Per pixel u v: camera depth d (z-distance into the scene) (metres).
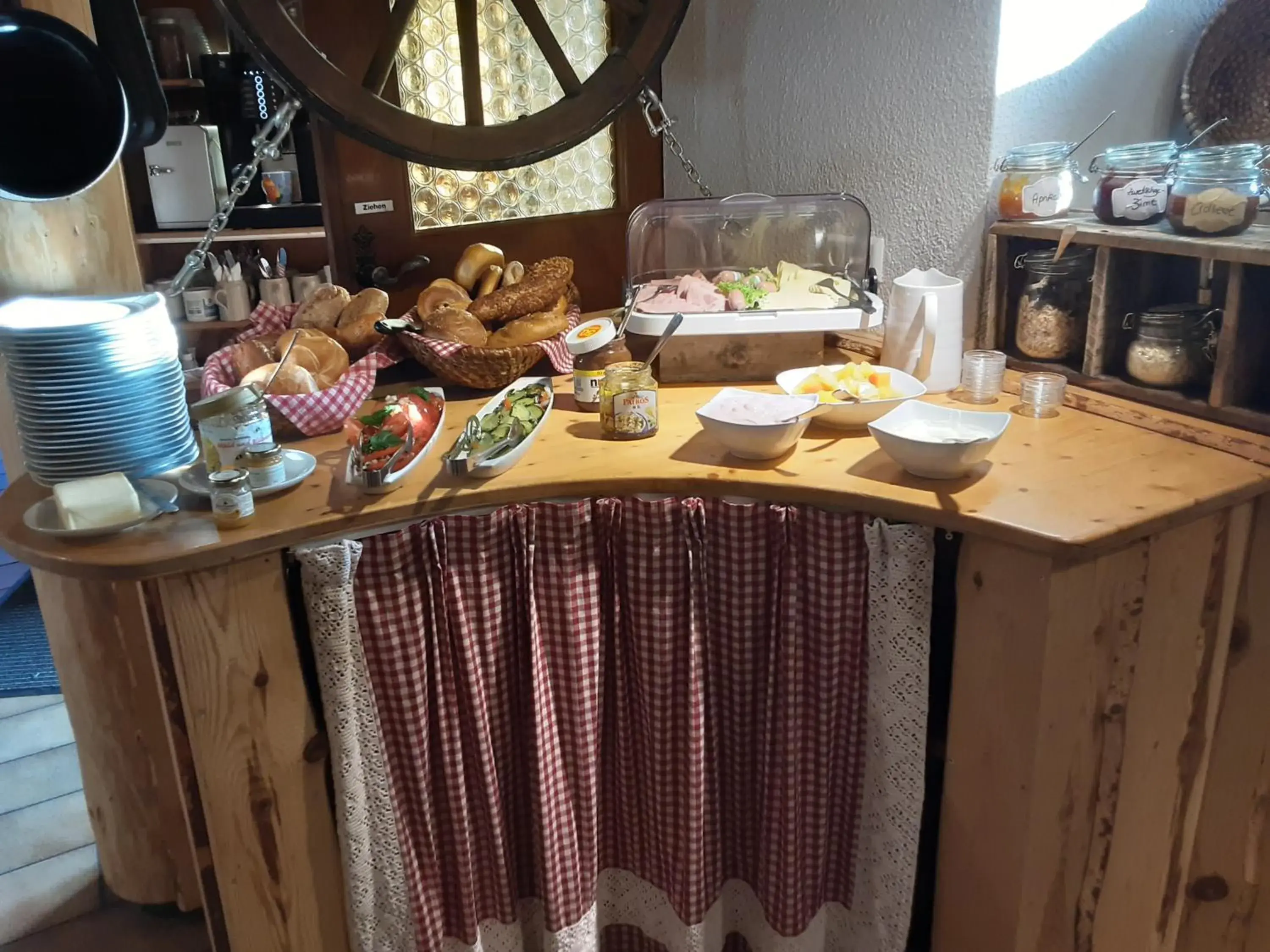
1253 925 1.47
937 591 1.33
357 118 1.52
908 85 1.67
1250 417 1.30
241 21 1.41
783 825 1.37
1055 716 1.18
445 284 1.75
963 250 1.67
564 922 1.44
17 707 2.47
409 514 1.24
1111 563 1.15
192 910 1.75
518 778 1.43
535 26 1.65
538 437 1.46
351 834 1.32
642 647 1.35
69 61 1.19
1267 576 1.27
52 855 1.93
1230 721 1.36
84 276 1.52
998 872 1.27
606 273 2.12
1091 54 1.62
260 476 1.26
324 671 1.25
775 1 1.88
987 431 1.30
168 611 1.16
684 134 2.17
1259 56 1.57
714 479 1.28
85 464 1.32
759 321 1.60
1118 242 1.40
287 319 1.77
